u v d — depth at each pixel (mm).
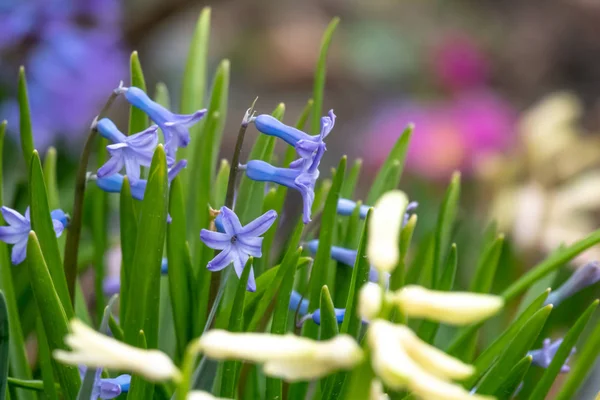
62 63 1328
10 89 1359
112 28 1395
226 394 717
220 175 834
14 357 779
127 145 725
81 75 1340
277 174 728
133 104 737
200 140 857
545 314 721
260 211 823
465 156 1550
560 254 783
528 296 851
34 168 728
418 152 1578
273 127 727
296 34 3121
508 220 1080
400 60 3111
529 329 724
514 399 806
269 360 591
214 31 3131
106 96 1399
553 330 931
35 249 695
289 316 812
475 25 3295
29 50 1337
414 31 3254
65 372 708
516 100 3057
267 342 592
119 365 595
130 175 731
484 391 730
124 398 735
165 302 834
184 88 889
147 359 596
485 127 1582
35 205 731
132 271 722
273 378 738
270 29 3154
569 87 3068
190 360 599
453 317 592
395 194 601
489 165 1148
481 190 1173
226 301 802
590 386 850
